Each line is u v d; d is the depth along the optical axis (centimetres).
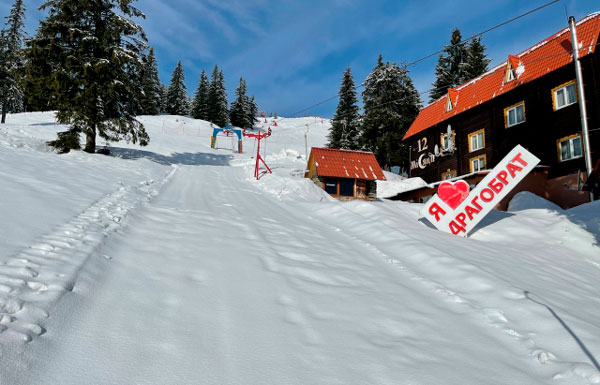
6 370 231
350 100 4603
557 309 486
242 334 338
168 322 342
